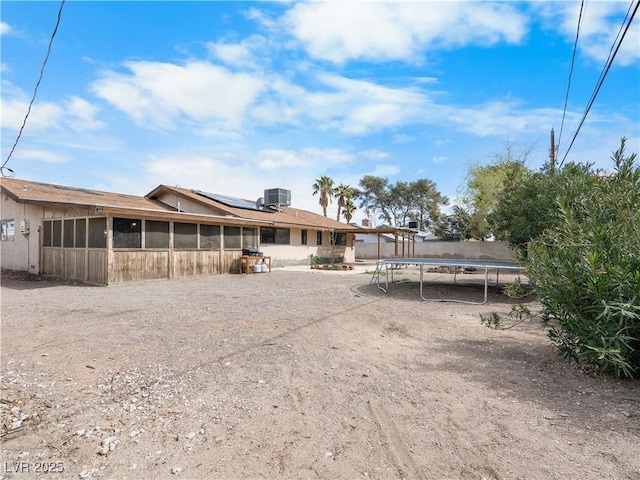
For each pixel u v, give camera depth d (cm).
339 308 746
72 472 205
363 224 3803
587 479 200
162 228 1246
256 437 245
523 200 947
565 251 390
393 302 842
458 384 345
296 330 552
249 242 1661
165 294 925
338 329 566
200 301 818
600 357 319
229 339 495
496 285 1166
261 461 218
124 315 651
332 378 358
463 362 412
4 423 260
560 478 202
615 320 332
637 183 423
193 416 275
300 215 2359
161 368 378
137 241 1163
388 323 622
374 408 292
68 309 706
